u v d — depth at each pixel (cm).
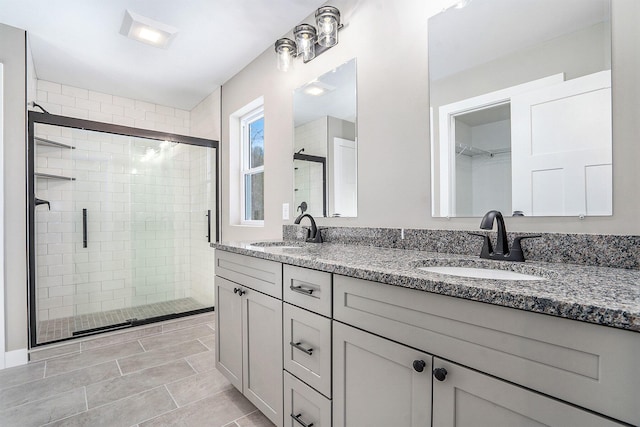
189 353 230
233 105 306
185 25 222
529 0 119
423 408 82
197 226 340
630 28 97
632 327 51
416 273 86
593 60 104
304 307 122
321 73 205
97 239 297
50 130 263
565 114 109
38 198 264
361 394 100
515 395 65
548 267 99
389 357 90
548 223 112
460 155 136
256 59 270
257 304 150
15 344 212
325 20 178
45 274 272
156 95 353
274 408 139
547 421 61
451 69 139
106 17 211
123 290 312
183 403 168
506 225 123
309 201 213
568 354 59
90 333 259
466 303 73
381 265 102
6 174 213
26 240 220
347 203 185
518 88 121
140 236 320
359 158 178
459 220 136
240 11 207
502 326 67
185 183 340
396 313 88
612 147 100
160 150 328
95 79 309
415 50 152
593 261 101
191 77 308
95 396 174
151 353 230
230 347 174
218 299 187
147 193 322
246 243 193
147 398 172
